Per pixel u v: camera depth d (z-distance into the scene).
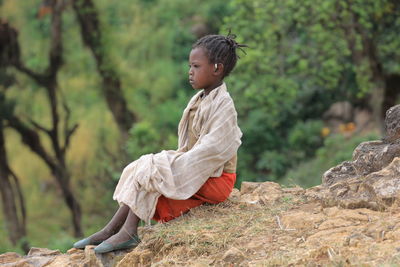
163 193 9.25
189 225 9.32
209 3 48.84
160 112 42.22
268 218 9.42
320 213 9.29
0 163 37.69
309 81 31.11
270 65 29.70
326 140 37.03
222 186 9.78
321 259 7.68
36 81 38.06
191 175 9.36
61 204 49.19
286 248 8.30
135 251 9.02
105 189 43.31
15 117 37.25
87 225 43.19
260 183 11.35
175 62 47.44
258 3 28.48
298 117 44.34
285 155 42.03
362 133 39.47
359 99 43.03
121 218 9.61
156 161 9.37
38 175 51.44
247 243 8.69
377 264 7.15
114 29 40.69
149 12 44.28
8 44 36.94
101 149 45.12
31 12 39.97
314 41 31.08
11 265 9.74
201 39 9.74
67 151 46.28
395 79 33.72
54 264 9.56
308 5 28.39
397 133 10.16
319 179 34.25
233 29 29.47
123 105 42.00
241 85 29.73
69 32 40.06
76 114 46.22
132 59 42.59
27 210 48.88
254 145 42.28
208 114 9.55
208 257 8.50
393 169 9.27
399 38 29.39
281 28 29.67
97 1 39.31
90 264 9.23
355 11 27.25
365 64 31.58
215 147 9.38
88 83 42.38
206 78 9.62
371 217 8.66
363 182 9.39
